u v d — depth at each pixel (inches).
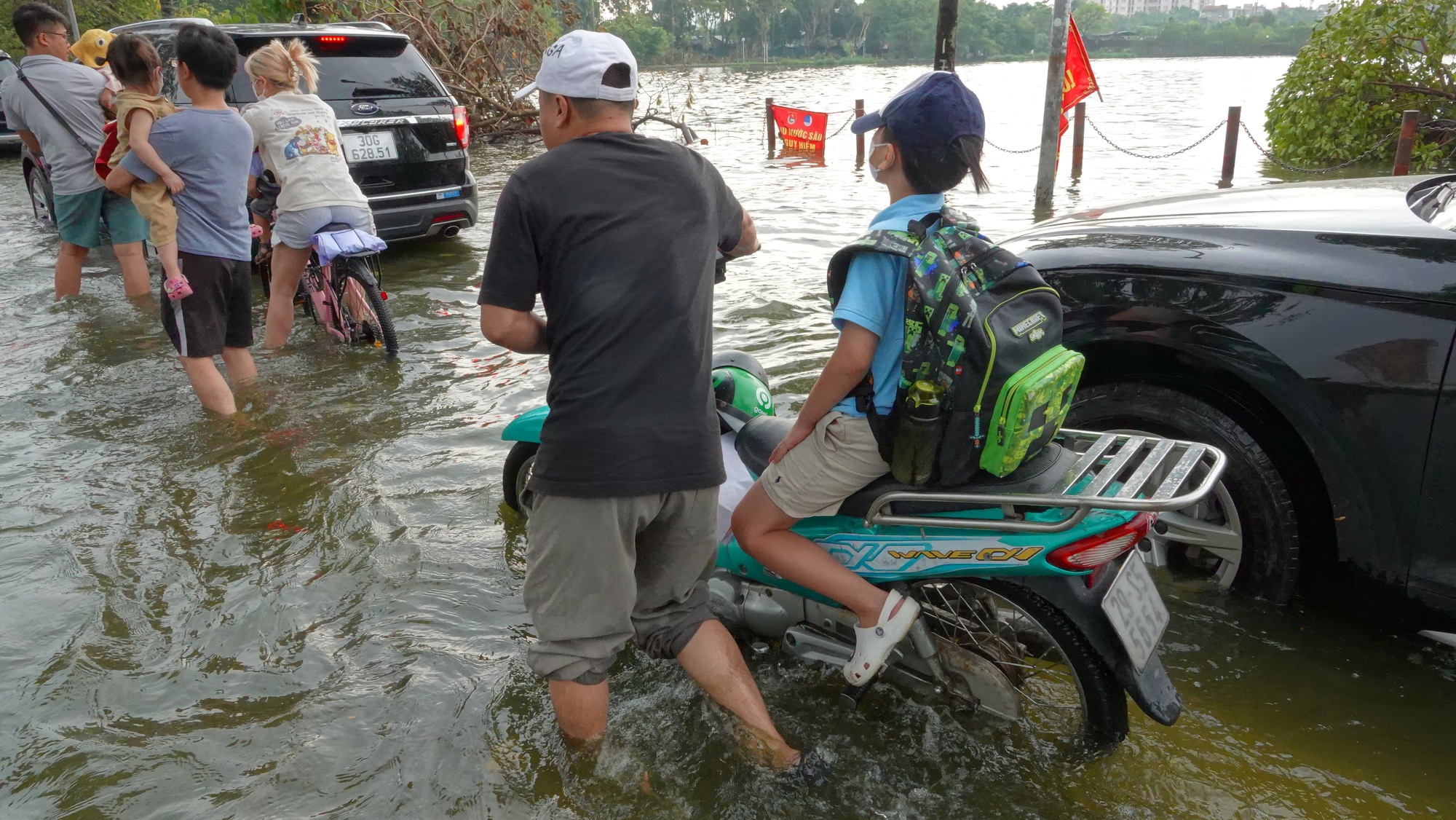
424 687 109.3
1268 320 108.7
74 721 104.3
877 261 85.0
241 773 96.7
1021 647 106.3
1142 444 94.6
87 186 252.4
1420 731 99.7
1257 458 112.8
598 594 90.6
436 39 634.8
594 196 84.7
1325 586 113.3
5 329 240.1
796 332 227.0
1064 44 385.7
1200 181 445.7
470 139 642.2
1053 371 85.5
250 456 168.1
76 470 163.6
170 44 292.5
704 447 89.7
